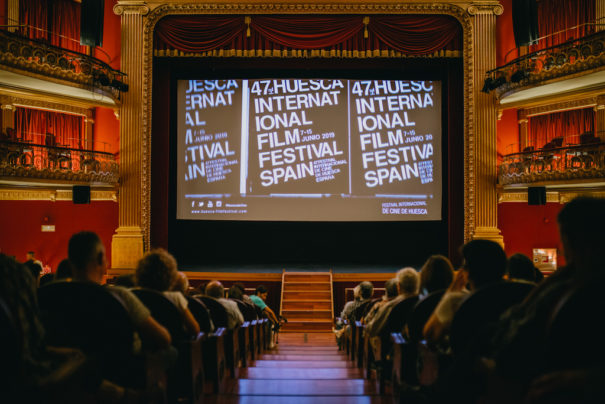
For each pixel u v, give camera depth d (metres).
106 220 12.24
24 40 10.02
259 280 11.69
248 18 11.70
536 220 12.01
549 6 11.98
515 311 1.42
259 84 12.47
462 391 1.67
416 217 12.38
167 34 11.84
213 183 12.48
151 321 2.21
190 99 12.55
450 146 12.14
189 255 13.80
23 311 1.53
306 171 12.38
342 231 13.87
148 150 12.00
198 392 2.97
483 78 11.75
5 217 12.22
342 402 3.14
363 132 12.41
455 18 11.85
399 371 2.85
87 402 1.74
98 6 10.78
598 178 9.34
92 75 10.91
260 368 4.73
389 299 4.41
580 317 1.05
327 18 11.77
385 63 12.16
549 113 12.20
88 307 1.88
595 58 9.16
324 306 11.27
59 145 11.70
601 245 1.15
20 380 1.37
